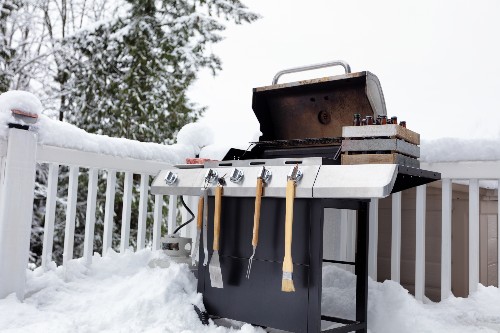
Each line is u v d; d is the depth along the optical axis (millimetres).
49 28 9969
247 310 2205
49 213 2822
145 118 8289
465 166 2777
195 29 8930
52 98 8922
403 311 2574
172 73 8781
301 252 2049
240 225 2287
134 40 8727
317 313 1978
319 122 2635
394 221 3055
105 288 2746
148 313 2309
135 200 7652
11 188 2473
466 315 2572
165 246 2875
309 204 2045
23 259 2508
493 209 3920
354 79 2396
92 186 3037
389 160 2006
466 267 3430
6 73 8797
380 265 3740
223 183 2299
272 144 2670
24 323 2219
